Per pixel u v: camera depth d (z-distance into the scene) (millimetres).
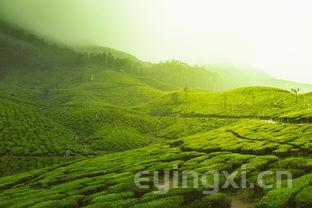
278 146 76500
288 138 84750
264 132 105250
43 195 59219
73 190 59062
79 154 145750
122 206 42344
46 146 146125
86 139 180375
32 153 135000
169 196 44094
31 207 47188
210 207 41594
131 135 189875
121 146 167125
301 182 42906
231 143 93375
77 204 48344
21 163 125438
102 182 62969
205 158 74312
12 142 141750
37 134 160250
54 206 46906
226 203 43906
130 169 73250
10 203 56469
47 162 129500
